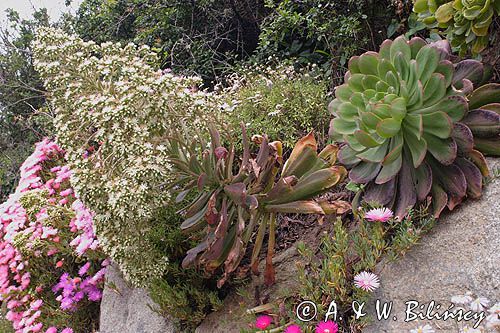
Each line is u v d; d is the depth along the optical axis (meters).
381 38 3.55
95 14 6.58
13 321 3.34
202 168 1.99
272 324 1.90
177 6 5.38
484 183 1.82
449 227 1.78
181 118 2.03
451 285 1.63
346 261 1.93
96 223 2.00
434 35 2.74
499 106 1.89
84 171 1.87
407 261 1.76
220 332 2.07
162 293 2.13
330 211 2.05
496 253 1.61
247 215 2.03
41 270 3.49
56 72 2.02
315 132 2.86
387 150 1.92
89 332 3.11
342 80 3.64
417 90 1.80
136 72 1.91
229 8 5.16
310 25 3.68
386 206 1.89
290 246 2.33
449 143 1.77
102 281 3.07
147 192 1.81
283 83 3.15
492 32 2.36
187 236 2.30
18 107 6.76
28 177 3.88
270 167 1.98
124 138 1.83
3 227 3.78
